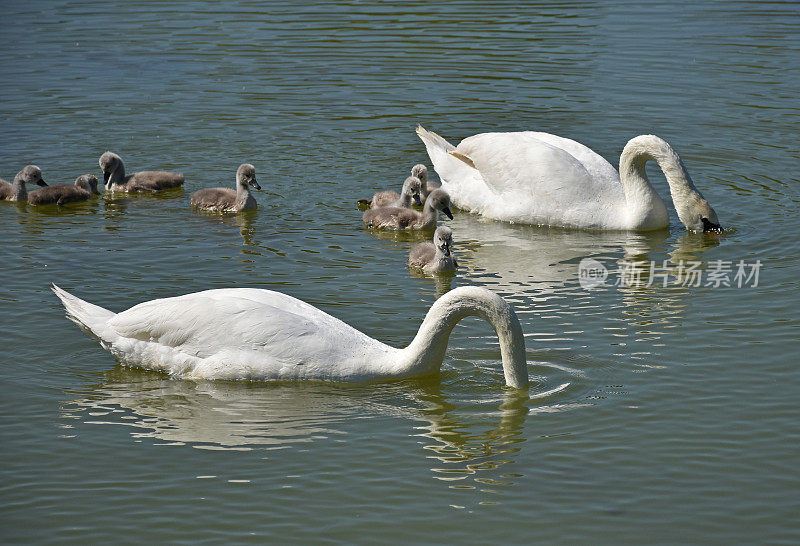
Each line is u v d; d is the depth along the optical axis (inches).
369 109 950.4
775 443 430.0
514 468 413.4
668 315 566.6
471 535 370.9
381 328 549.3
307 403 468.1
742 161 824.9
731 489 398.3
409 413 458.3
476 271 647.1
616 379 488.1
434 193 735.1
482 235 727.7
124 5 1310.3
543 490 398.0
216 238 698.2
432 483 403.2
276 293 508.1
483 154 772.6
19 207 775.7
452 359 509.4
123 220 738.2
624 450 425.7
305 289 606.5
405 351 487.5
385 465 416.2
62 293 514.9
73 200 781.3
